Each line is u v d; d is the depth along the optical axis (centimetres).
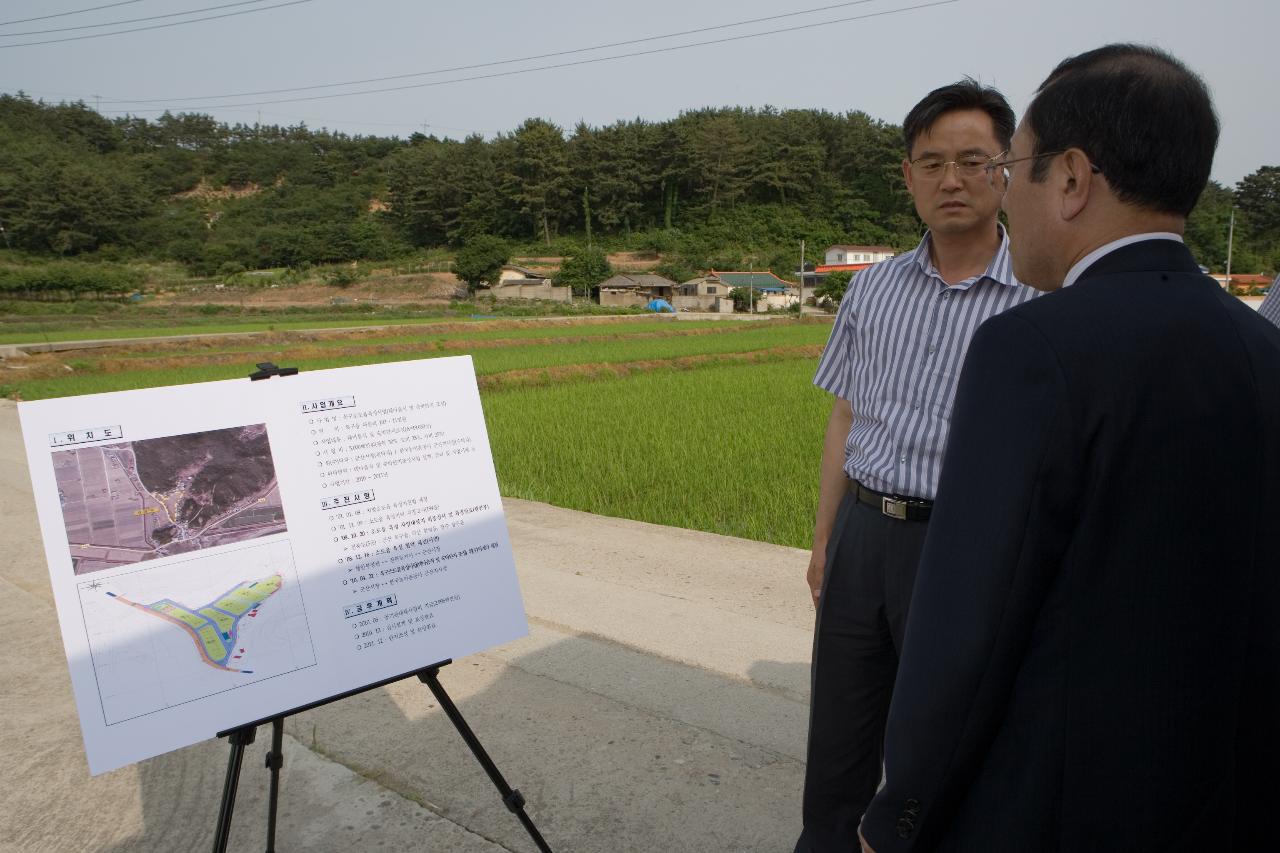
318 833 256
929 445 189
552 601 440
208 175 12462
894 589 195
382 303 6750
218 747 312
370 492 207
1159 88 106
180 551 183
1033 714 104
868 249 8281
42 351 2839
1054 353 100
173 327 4447
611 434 998
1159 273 107
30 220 8538
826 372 224
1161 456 98
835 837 213
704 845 244
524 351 2602
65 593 171
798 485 700
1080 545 100
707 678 347
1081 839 102
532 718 319
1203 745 101
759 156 10419
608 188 9925
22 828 265
